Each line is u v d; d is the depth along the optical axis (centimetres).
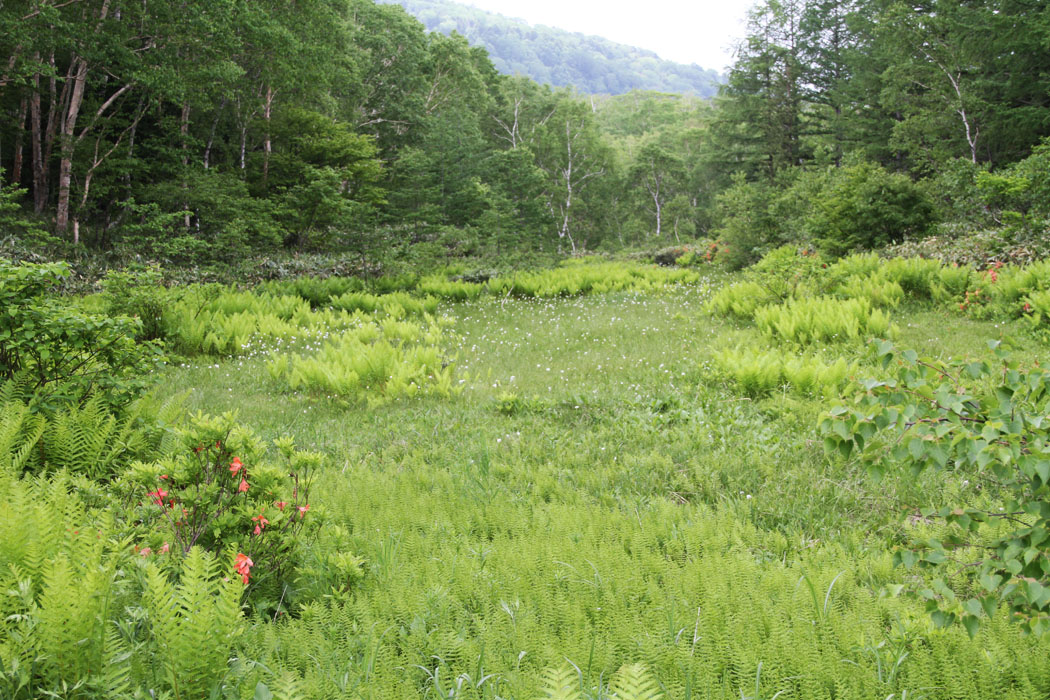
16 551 263
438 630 286
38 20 1725
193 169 2164
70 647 214
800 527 440
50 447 469
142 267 1179
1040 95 2691
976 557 352
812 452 558
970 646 269
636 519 432
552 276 1806
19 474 439
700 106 7562
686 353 956
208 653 227
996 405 223
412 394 802
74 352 562
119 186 2167
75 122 2112
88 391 548
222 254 1838
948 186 1656
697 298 1502
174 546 316
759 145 4319
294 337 1140
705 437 603
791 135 4197
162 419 556
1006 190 1461
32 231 1630
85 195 1997
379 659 264
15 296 517
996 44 2500
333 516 423
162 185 2053
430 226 2497
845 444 239
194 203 2034
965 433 213
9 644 209
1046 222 1277
